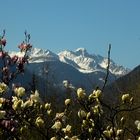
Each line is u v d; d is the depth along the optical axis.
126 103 5.50
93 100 5.26
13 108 5.07
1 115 4.89
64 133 5.60
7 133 5.30
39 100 5.41
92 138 5.41
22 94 5.52
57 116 5.61
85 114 5.30
